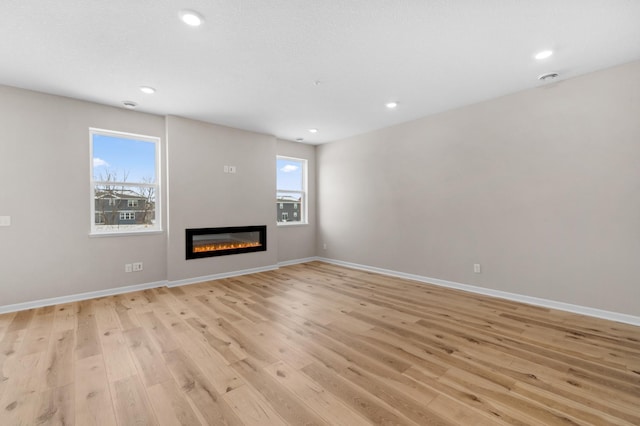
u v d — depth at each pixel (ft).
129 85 10.49
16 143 10.65
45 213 11.15
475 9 6.53
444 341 8.04
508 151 11.58
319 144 20.22
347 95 11.55
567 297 10.30
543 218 10.77
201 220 14.88
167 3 6.23
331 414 5.20
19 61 8.74
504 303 11.21
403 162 15.28
